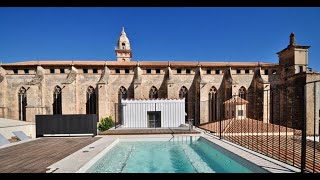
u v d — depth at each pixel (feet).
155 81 124.47
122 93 123.65
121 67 123.34
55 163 27.68
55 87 121.19
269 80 126.31
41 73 118.32
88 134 56.80
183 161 36.55
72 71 119.03
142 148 47.39
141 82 119.34
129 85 123.13
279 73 126.93
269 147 38.70
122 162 35.96
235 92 114.52
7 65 118.52
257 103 119.03
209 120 121.80
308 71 104.22
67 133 56.49
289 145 43.37
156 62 131.54
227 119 83.41
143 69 124.57
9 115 118.93
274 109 114.52
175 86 123.95
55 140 47.83
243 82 125.49
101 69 123.03
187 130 66.33
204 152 43.70
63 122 56.70
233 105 84.64
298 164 26.18
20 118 119.96
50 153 33.65
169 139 54.29
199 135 55.57
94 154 32.78
